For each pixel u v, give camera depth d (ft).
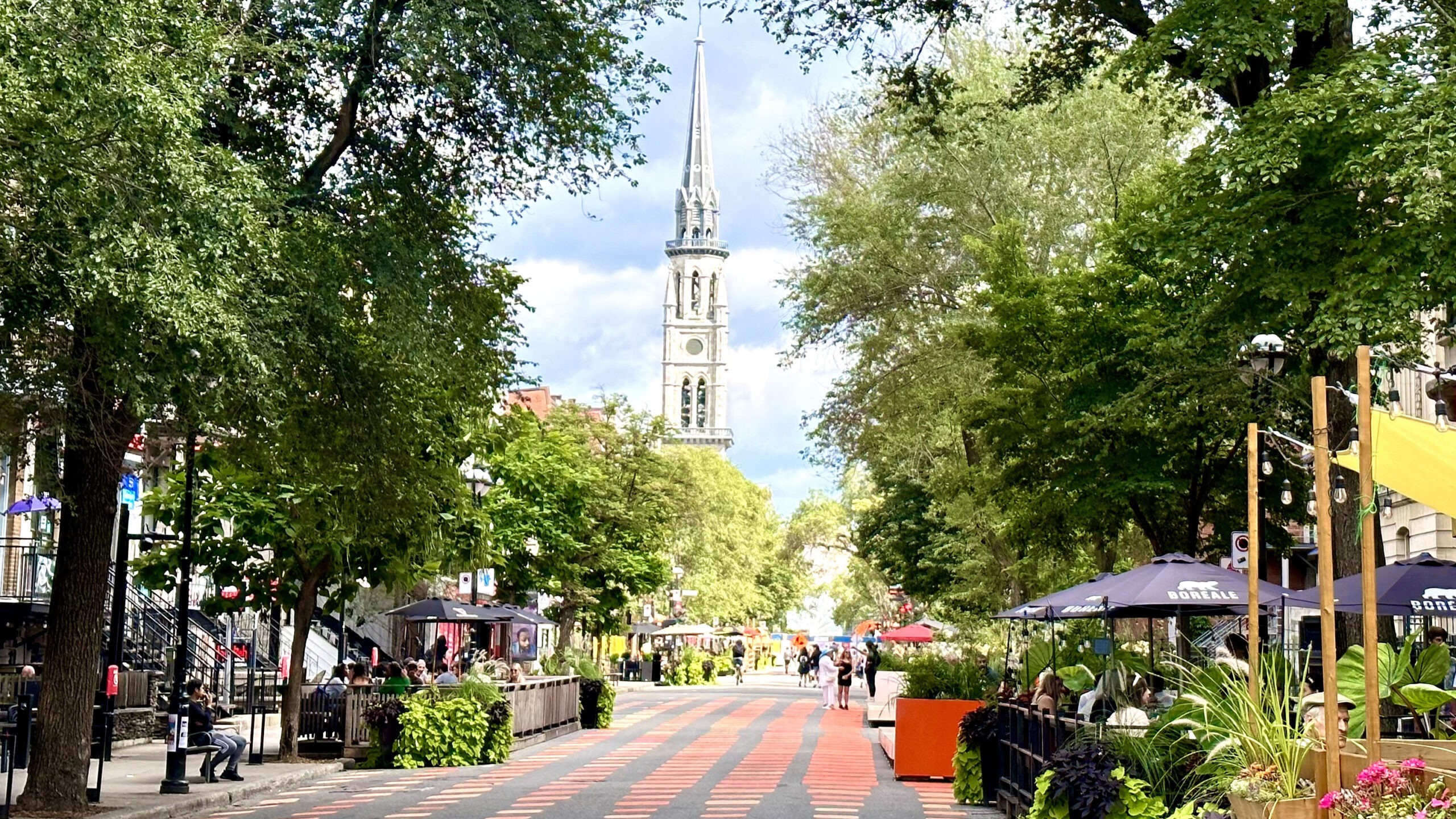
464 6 63.93
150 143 47.01
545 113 69.41
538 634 193.47
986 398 94.84
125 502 90.27
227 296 50.44
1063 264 96.43
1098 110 114.32
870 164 130.82
